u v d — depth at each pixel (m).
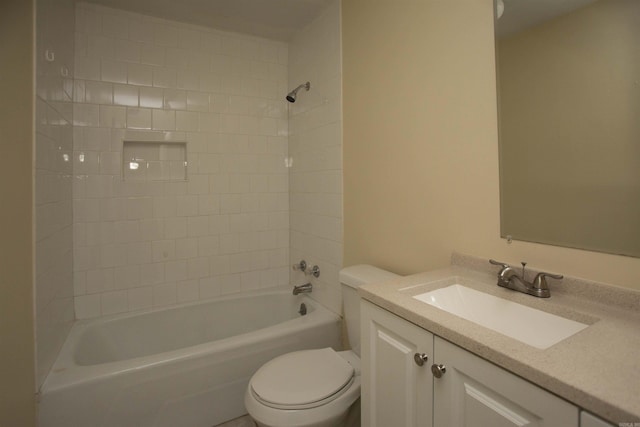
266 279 2.52
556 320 0.86
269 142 2.50
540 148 1.00
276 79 2.51
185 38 2.21
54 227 1.52
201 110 2.26
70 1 1.80
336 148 1.97
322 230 2.14
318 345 1.86
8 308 1.21
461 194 1.24
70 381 1.31
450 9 1.26
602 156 0.87
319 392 1.19
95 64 1.95
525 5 1.03
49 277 1.43
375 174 1.68
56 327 1.54
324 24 2.06
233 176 2.38
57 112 1.56
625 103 0.82
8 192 1.20
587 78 0.89
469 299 1.08
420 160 1.41
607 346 0.65
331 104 2.01
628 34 0.81
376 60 1.65
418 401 0.85
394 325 0.93
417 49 1.41
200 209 2.28
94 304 1.98
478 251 1.19
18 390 1.22
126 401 1.39
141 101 2.08
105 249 2.01
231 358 1.60
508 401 0.64
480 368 0.69
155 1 1.93
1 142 1.18
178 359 1.49
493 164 1.13
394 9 1.53
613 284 0.85
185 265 2.24
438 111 1.32
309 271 2.28
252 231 2.46
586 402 0.51
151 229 2.14
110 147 2.00
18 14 1.22
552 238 0.98
